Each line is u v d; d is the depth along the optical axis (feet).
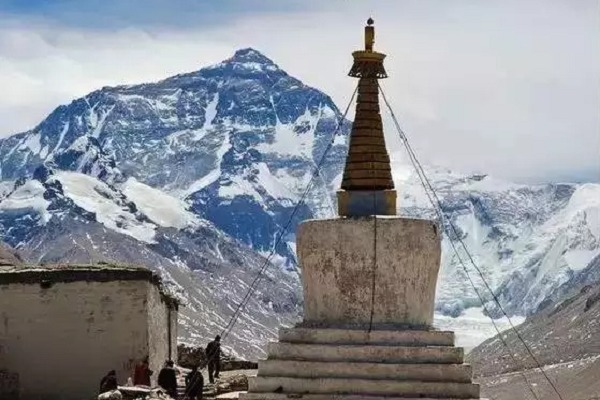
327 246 202.18
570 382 386.52
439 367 194.90
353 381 194.29
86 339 277.44
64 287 278.05
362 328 199.21
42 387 277.03
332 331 197.98
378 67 209.87
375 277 201.46
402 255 201.57
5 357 277.64
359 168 206.59
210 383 279.28
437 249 203.82
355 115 208.85
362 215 204.85
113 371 260.01
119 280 277.44
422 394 193.67
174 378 264.11
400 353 195.93
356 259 201.46
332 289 202.49
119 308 277.64
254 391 196.44
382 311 201.57
